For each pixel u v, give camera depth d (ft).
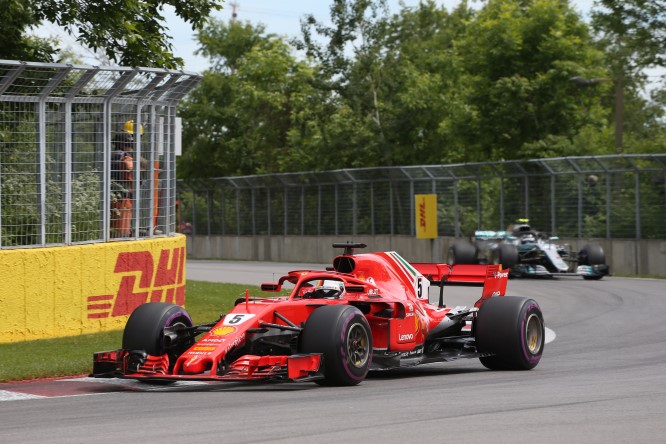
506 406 34.71
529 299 48.75
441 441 28.04
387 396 37.88
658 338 62.69
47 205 61.31
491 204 144.87
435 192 153.69
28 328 59.41
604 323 71.72
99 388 42.09
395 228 160.04
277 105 226.58
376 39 188.75
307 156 200.03
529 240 119.44
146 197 69.56
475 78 177.58
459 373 47.83
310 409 34.40
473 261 121.49
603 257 113.91
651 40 135.54
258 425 31.04
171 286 71.05
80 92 63.31
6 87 58.03
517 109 171.94
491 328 47.65
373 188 163.73
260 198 185.88
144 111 68.90
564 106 170.91
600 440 28.14
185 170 233.14
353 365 40.96
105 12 79.87
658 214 124.47
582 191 132.46
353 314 41.22
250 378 37.78
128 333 42.01
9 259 58.44
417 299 48.93
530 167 138.92
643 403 35.22
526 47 176.04
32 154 60.29
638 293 95.35
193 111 230.07
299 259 177.58
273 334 42.14
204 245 198.59
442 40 272.31
